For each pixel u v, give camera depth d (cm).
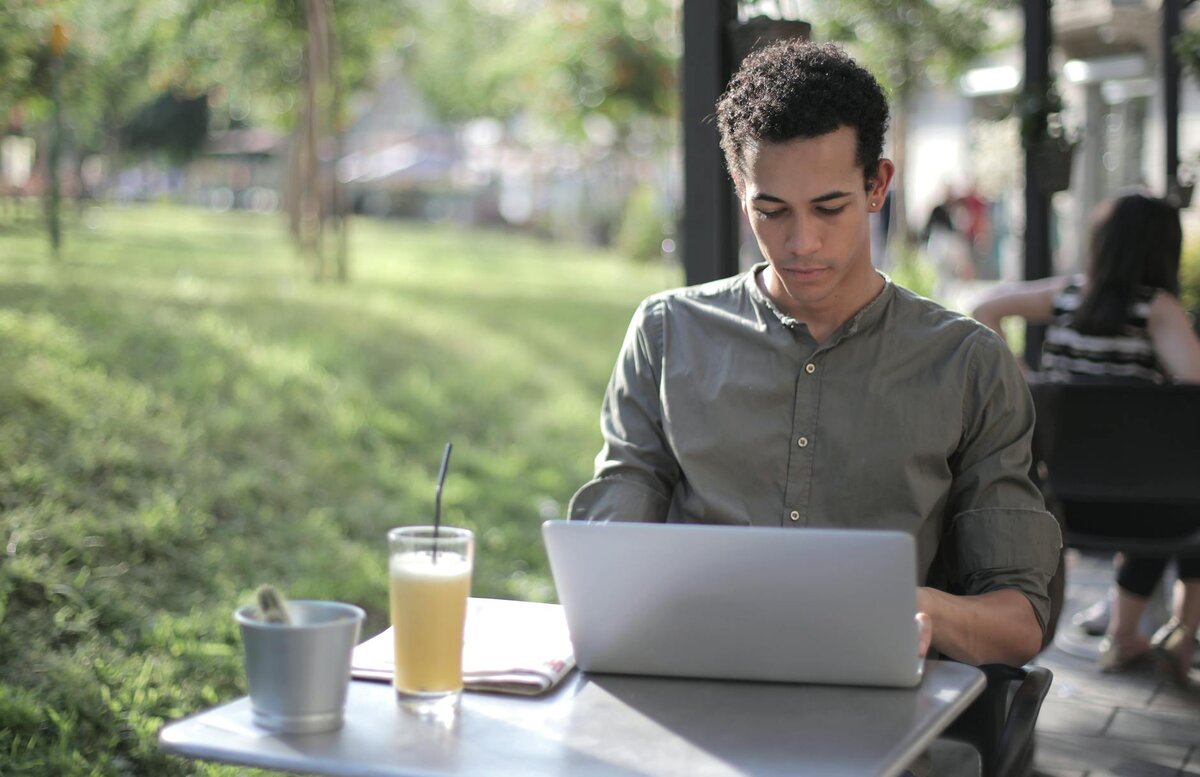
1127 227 414
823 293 211
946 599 202
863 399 223
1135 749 374
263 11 1348
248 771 331
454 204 4131
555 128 2350
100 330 776
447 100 2931
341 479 623
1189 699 416
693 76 387
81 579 423
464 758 154
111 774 328
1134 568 434
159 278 1147
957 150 2347
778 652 176
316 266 1351
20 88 924
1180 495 391
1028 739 195
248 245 1900
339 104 1463
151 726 346
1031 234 565
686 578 174
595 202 3166
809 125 201
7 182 1828
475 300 1339
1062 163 557
